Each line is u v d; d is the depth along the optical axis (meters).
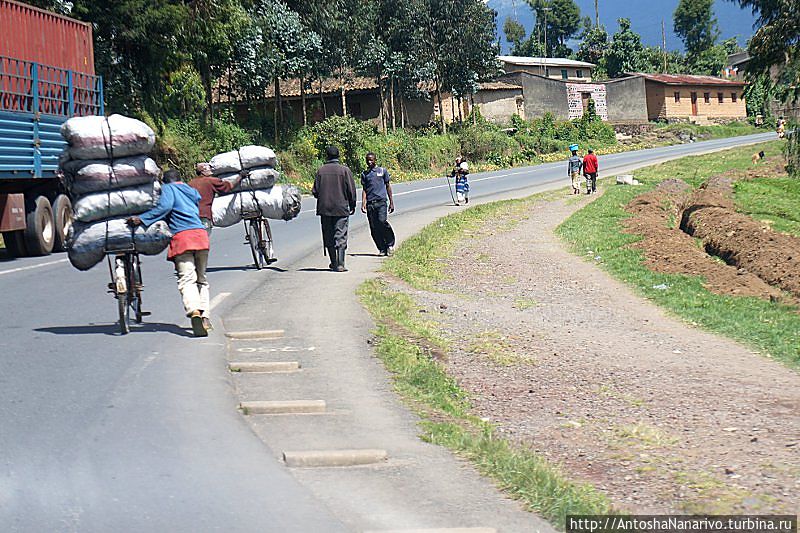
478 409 8.88
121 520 5.36
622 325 13.86
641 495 6.38
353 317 12.12
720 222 24.70
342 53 53.84
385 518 5.55
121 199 10.43
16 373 8.66
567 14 137.62
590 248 22.30
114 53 37.00
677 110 96.44
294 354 10.04
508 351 11.48
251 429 7.33
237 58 45.16
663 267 19.34
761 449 7.55
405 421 7.82
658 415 8.78
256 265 16.69
